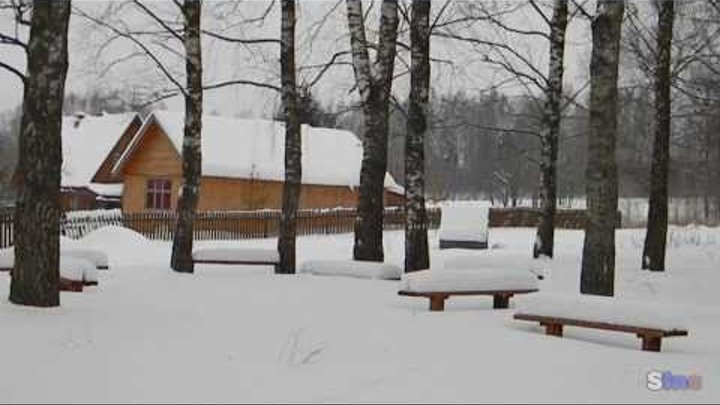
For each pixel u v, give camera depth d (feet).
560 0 74.18
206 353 28.58
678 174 146.51
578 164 189.57
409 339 32.40
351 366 27.09
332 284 53.52
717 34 74.59
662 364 29.58
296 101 62.85
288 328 34.24
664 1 70.85
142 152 151.43
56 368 25.94
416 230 57.82
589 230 44.65
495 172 234.58
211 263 63.05
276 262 62.44
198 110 61.77
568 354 30.58
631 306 33.17
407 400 22.89
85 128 195.83
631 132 122.01
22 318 33.96
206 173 142.61
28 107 36.63
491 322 38.40
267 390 23.63
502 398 23.49
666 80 70.59
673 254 85.66
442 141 214.48
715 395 25.11
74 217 112.57
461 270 43.75
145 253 94.27
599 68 44.47
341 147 173.37
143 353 28.35
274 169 151.33
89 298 42.70
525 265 57.26
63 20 36.50
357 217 63.67
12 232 95.61
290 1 61.77
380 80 62.64
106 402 22.22
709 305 52.01
